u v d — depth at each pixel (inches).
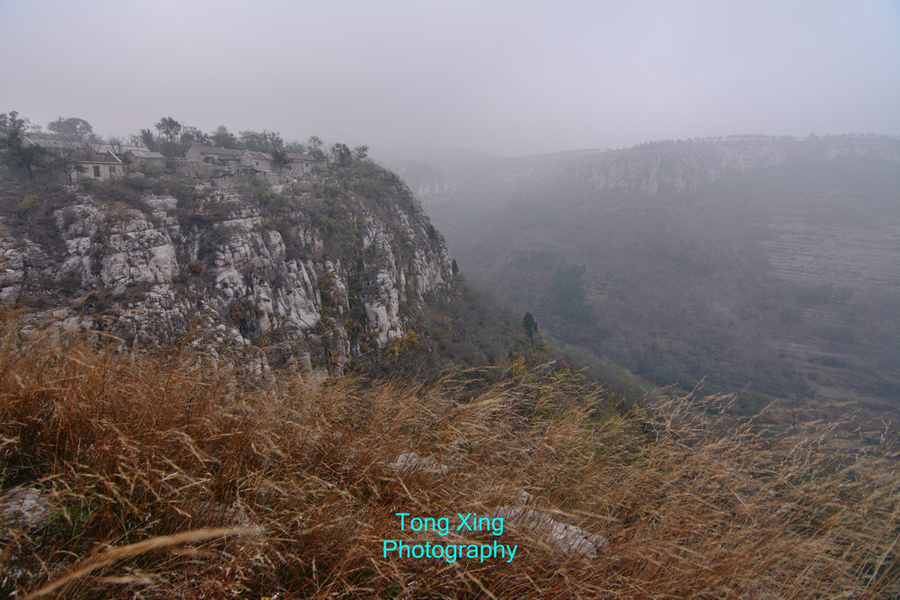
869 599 122.6
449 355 1385.3
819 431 163.3
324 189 1560.0
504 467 161.5
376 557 106.8
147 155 1541.6
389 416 194.4
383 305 1311.5
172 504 107.8
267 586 104.0
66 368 154.3
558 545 125.1
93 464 119.7
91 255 850.1
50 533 101.7
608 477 169.6
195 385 162.7
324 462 154.3
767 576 122.8
